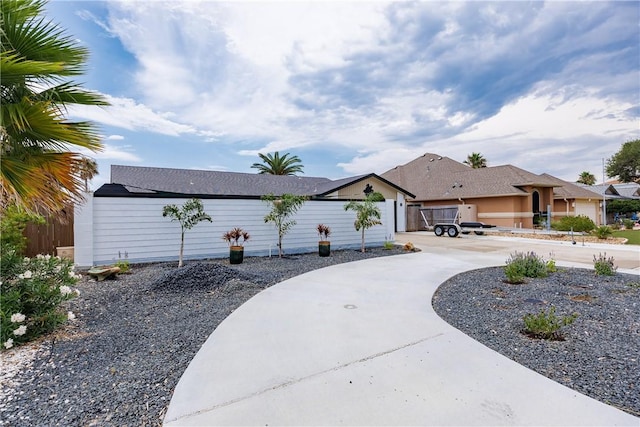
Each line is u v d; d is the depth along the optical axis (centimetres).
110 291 546
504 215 1975
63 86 405
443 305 485
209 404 230
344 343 338
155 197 847
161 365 292
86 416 218
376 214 1077
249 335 361
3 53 326
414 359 302
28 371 278
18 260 399
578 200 2352
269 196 952
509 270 652
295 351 319
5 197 374
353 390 249
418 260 909
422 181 2577
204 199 909
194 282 574
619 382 263
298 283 617
